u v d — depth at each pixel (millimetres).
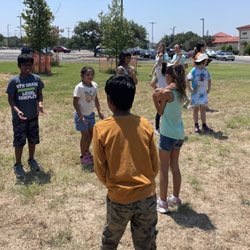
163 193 3793
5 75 20031
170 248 3166
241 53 74125
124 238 3307
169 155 3705
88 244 3213
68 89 14344
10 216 3695
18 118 4598
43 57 23203
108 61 25578
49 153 5719
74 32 65062
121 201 2229
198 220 3664
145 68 29156
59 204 3971
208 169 5125
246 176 4855
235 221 3650
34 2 21562
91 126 5223
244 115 8711
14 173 4863
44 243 3223
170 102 3494
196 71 6969
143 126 2361
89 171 4988
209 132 7148
